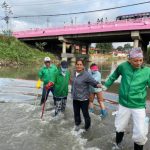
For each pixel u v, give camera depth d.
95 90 7.56
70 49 59.41
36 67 36.66
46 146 5.32
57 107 7.49
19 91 12.04
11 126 6.57
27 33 57.41
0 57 40.47
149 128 6.28
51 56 55.22
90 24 48.59
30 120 7.11
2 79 16.66
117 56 99.19
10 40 51.00
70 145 5.40
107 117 7.47
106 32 46.28
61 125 6.71
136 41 43.72
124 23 43.75
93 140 5.70
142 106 4.77
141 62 4.75
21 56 45.31
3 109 8.32
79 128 6.41
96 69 7.34
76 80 6.14
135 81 4.74
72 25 51.59
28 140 5.64
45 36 55.22
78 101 6.28
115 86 14.53
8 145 5.34
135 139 4.73
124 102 4.86
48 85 7.31
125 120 4.95
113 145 5.43
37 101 9.70
